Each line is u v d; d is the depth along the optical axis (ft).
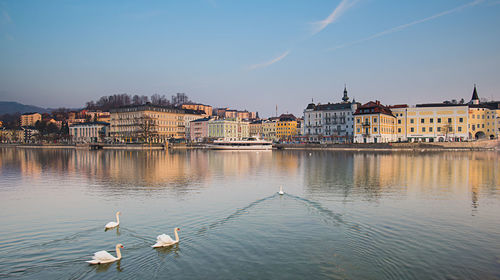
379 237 75.46
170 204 108.99
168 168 229.45
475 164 252.21
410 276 56.80
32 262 62.59
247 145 572.92
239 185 150.41
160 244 69.36
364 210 100.42
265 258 63.62
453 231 80.33
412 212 98.27
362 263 61.62
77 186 147.02
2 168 227.61
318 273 57.52
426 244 71.26
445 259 63.67
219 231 79.41
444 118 545.44
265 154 429.38
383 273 57.72
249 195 124.98
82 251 67.97
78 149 584.81
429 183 154.71
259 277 56.08
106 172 202.90
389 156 361.51
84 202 112.98
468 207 105.40
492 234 78.38
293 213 96.43
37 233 79.66
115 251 67.77
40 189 139.13
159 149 581.94
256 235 76.33
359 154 406.41
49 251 68.03
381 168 223.92
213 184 153.58
